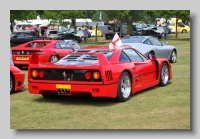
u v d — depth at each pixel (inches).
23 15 1446.9
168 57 593.0
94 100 304.3
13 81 338.6
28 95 330.0
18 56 532.1
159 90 342.0
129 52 322.3
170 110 263.7
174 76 428.1
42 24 1909.4
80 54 303.0
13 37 1317.7
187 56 716.7
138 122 235.1
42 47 534.9
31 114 260.1
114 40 319.0
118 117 247.9
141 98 307.1
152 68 346.3
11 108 277.9
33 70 292.7
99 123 234.8
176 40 1448.1
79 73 276.4
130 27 1632.6
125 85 298.7
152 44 577.3
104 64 274.7
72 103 294.8
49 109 275.1
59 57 501.7
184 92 329.7
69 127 227.9
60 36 1459.2
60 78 283.3
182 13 1512.1
